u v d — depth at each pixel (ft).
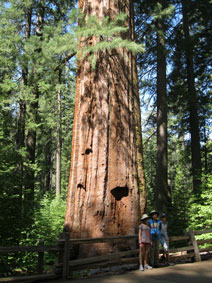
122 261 23.82
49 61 35.91
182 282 18.07
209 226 37.19
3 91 45.68
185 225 45.37
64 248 21.44
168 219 46.75
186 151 67.77
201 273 20.94
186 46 59.93
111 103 28.43
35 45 35.70
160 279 19.15
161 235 26.73
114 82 29.07
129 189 27.32
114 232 25.71
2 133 34.96
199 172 50.14
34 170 45.47
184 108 64.34
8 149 35.04
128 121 29.09
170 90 63.00
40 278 20.34
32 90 49.67
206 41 61.93
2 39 46.60
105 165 26.78
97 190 26.35
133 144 28.96
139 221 27.27
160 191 49.44
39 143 83.41
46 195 49.08
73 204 26.76
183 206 47.21
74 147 28.19
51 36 35.04
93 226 25.53
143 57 59.21
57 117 72.28
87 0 31.04
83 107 28.66
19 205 31.73
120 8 31.22
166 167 50.90
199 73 62.18
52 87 47.50
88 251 24.63
